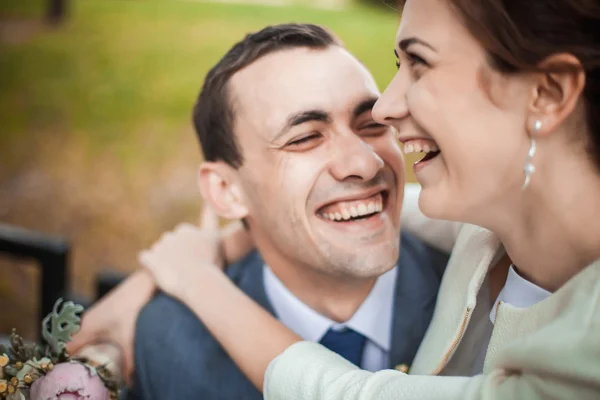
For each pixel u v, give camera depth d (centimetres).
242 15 681
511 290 105
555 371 78
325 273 128
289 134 121
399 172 128
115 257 383
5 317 328
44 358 114
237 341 123
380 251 125
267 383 111
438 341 118
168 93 559
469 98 89
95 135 509
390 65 470
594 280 85
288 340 121
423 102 92
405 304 138
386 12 612
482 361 117
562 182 89
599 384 76
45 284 220
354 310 135
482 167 92
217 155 134
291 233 127
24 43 652
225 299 129
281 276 137
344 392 99
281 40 125
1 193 445
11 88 573
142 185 453
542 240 95
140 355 137
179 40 642
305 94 120
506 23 83
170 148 491
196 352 134
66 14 705
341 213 125
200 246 145
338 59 123
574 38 82
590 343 78
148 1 760
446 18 89
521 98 88
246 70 125
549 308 92
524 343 82
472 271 117
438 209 98
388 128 127
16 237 221
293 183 122
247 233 150
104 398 111
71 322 114
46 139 508
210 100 131
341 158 121
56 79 588
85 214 423
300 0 703
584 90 85
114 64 608
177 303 139
